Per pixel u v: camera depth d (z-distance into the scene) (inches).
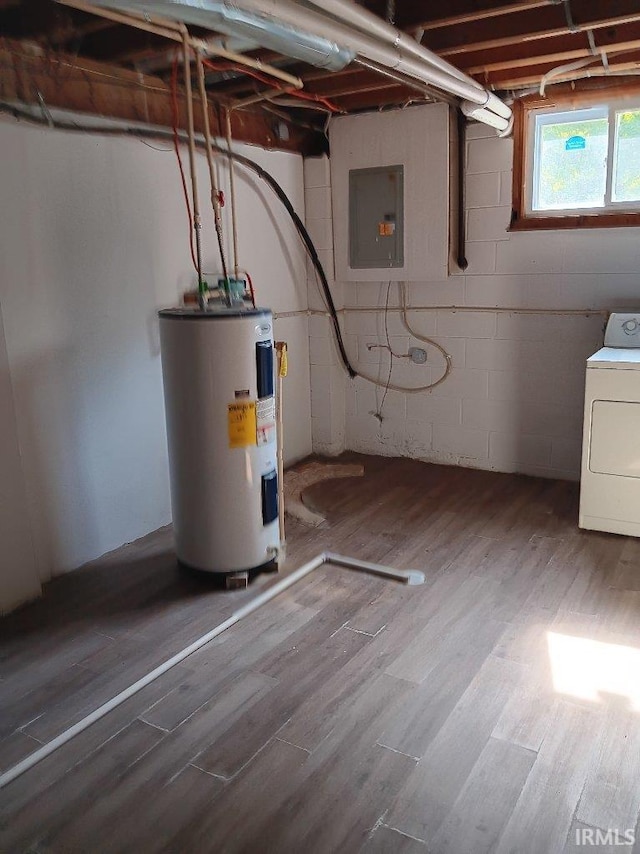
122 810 69.4
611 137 141.4
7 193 104.1
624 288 146.4
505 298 159.3
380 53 89.4
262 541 116.0
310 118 165.0
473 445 171.5
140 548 130.9
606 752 74.9
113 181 120.4
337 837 65.2
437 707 83.0
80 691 88.2
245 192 151.3
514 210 153.8
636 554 121.9
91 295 119.3
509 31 106.1
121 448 129.0
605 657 92.0
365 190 163.5
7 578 106.7
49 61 107.1
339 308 179.3
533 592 109.8
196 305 135.9
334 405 183.5
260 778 72.9
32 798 71.3
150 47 107.8
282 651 96.1
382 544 129.5
